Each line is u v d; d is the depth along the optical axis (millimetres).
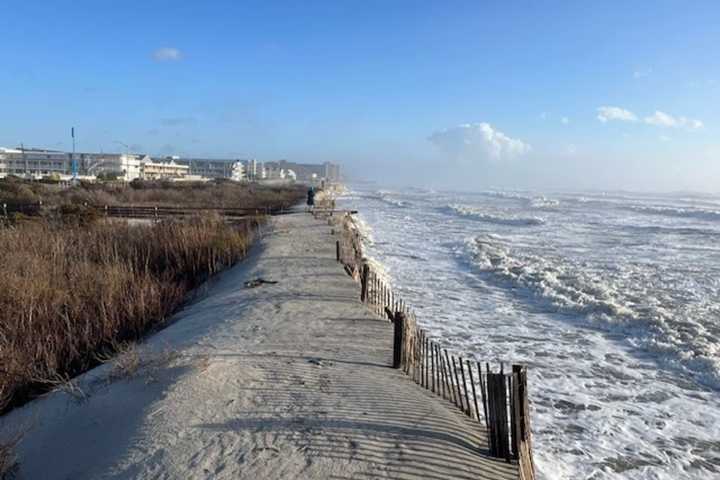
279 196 65000
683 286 19062
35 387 7879
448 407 6160
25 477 5133
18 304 10211
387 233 38500
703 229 43500
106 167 129750
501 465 4816
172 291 13977
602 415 8375
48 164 130625
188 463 4750
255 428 5391
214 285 16266
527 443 4996
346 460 4754
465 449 5043
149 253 17141
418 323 13742
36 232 18672
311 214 38969
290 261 17938
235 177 181750
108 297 11266
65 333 9508
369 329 9852
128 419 5816
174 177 132375
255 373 7098
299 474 4531
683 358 10828
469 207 75250
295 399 6164
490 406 5027
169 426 5441
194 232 19453
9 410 7328
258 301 12227
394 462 4727
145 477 4586
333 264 17578
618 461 6957
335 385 6684
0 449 5297
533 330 13250
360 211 65062
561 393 9266
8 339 9000
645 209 73000
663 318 13711
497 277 20328
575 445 7391
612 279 20328
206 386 6465
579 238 36094
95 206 35531
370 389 6551
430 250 29172
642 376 10109
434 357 7566
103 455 5156
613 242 33781
